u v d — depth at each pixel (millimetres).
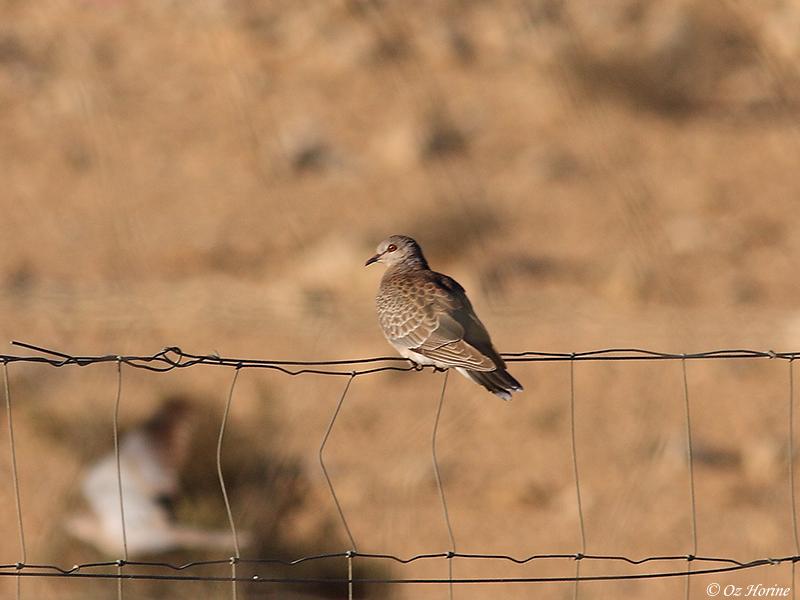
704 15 53344
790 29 52219
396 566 18797
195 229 36719
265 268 34531
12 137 41438
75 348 28312
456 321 14414
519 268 34562
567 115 45625
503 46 50375
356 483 21500
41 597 16719
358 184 40031
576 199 39938
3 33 48344
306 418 24469
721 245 37125
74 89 44625
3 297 31250
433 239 36125
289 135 42688
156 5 50781
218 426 18047
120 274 33812
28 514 18984
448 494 21656
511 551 19719
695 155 43750
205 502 17047
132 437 17312
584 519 20828
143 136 42250
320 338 28984
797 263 36594
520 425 24828
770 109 47906
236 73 46750
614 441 24328
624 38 50938
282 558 17031
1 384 24141
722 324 31234
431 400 25719
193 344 28625
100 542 16797
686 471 22641
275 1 52312
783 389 27078
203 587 16516
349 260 32625
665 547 19922
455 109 45719
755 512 21078
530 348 29203
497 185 40531
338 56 48250
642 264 35281
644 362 28156
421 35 50656
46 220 36844
